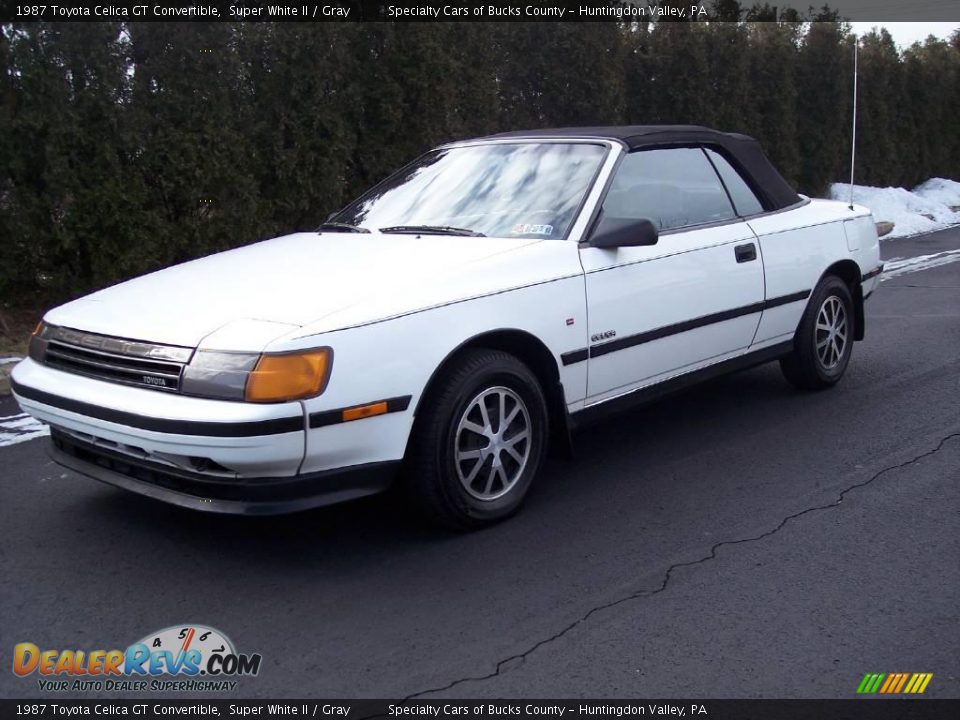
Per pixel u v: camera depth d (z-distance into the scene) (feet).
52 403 12.50
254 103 31.55
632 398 15.55
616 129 16.61
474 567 12.46
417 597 11.67
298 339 11.13
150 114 28.55
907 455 16.52
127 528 13.82
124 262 27.81
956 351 24.04
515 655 10.39
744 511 14.26
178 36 28.48
